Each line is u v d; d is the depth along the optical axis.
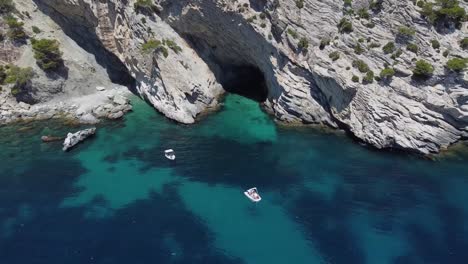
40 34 92.50
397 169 70.75
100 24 89.94
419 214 62.25
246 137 79.50
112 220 61.78
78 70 92.88
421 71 74.44
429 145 73.56
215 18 83.88
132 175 70.31
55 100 90.19
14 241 58.28
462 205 63.62
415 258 56.06
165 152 74.88
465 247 57.44
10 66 90.06
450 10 76.25
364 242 58.31
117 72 96.62
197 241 58.69
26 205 64.31
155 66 86.31
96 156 74.81
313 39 81.19
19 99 88.25
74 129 82.00
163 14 87.62
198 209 63.78
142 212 63.19
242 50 89.00
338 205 64.00
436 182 67.81
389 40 78.44
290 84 82.50
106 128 82.44
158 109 87.00
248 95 93.19
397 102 75.12
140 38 87.62
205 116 86.00
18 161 73.38
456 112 74.44
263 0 81.44
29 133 80.88
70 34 95.50
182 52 88.19
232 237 59.34
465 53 75.81
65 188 67.62
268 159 73.69
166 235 59.53
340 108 80.06
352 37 79.62
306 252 57.16
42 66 89.25
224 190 67.12
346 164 72.12
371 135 75.56
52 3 91.06
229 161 73.38
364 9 79.88
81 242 58.25
